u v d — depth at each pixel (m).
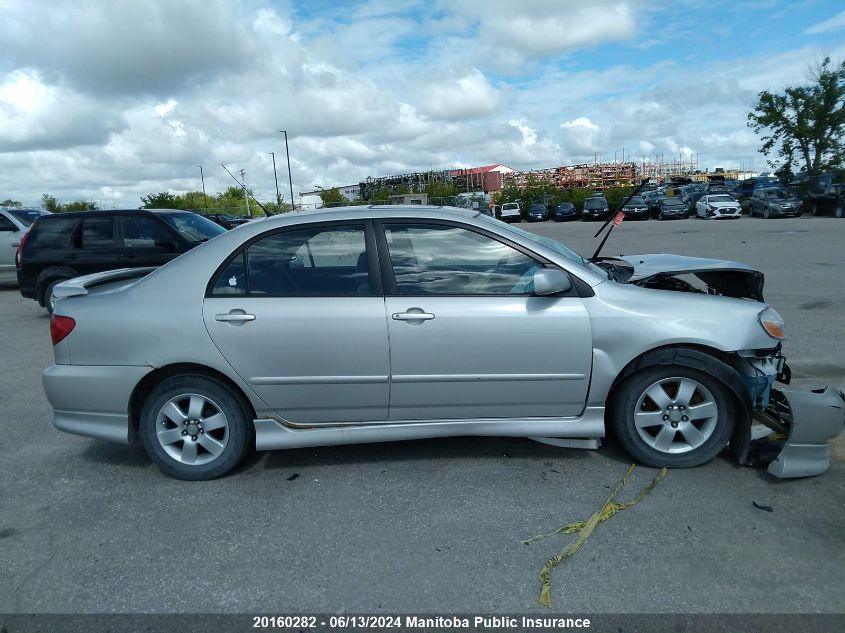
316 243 4.04
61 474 4.30
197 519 3.63
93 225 9.28
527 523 3.45
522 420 4.06
